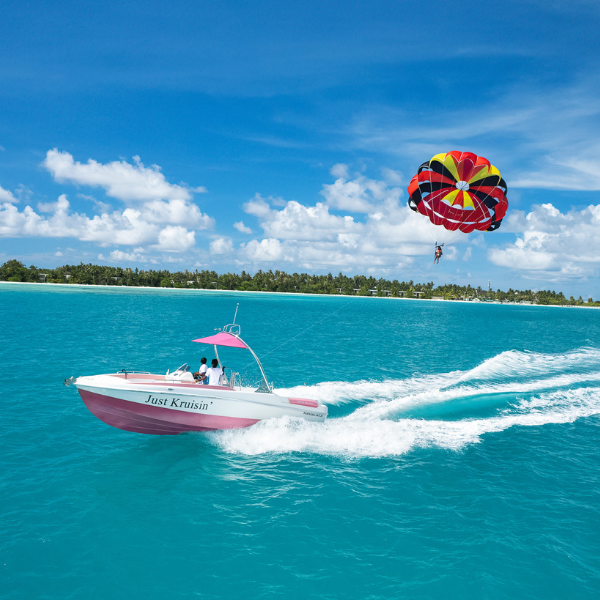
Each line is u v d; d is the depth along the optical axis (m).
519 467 8.29
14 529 5.75
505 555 5.59
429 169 15.52
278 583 4.98
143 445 8.83
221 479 7.43
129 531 5.86
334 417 10.64
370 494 7.05
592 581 5.15
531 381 15.89
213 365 9.68
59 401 11.47
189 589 4.84
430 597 4.82
